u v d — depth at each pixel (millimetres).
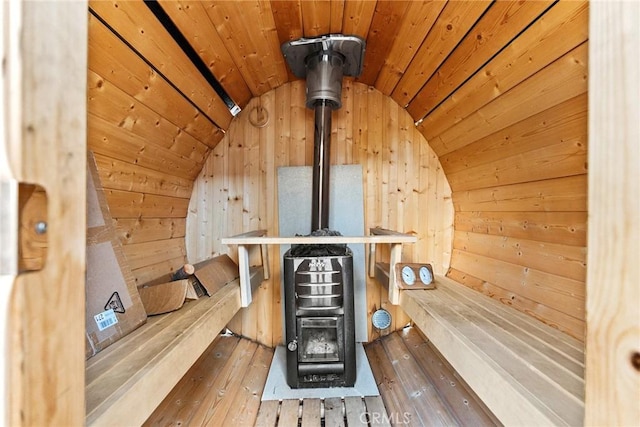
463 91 1601
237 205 2305
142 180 1640
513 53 1205
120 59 1122
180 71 1456
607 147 418
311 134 2303
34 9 384
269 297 2281
